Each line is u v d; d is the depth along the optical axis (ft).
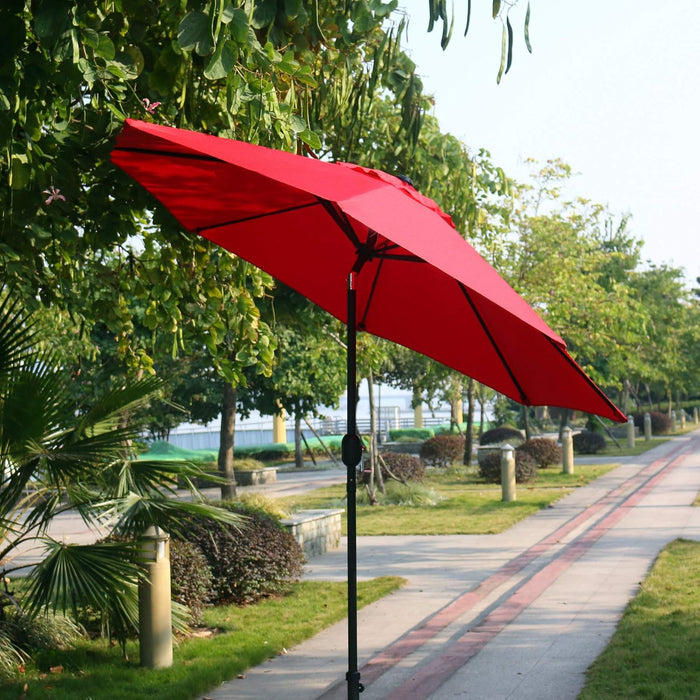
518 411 183.42
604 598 29.66
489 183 44.45
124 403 23.61
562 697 19.38
